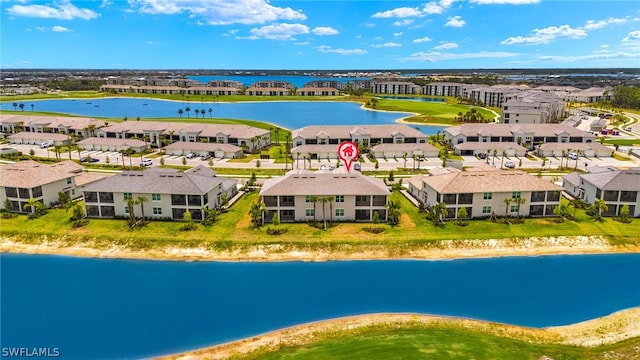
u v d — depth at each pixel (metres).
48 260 67.75
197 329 50.88
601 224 77.88
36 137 154.00
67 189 89.94
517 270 65.06
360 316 53.12
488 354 44.31
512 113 181.25
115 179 81.31
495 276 63.31
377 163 121.88
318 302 56.50
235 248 70.00
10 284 61.03
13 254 69.50
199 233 74.00
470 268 65.50
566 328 50.91
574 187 93.31
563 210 80.25
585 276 63.47
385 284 61.06
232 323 52.00
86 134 165.25
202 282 61.62
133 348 47.50
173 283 61.38
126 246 70.81
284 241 71.38
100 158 133.12
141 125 160.25
